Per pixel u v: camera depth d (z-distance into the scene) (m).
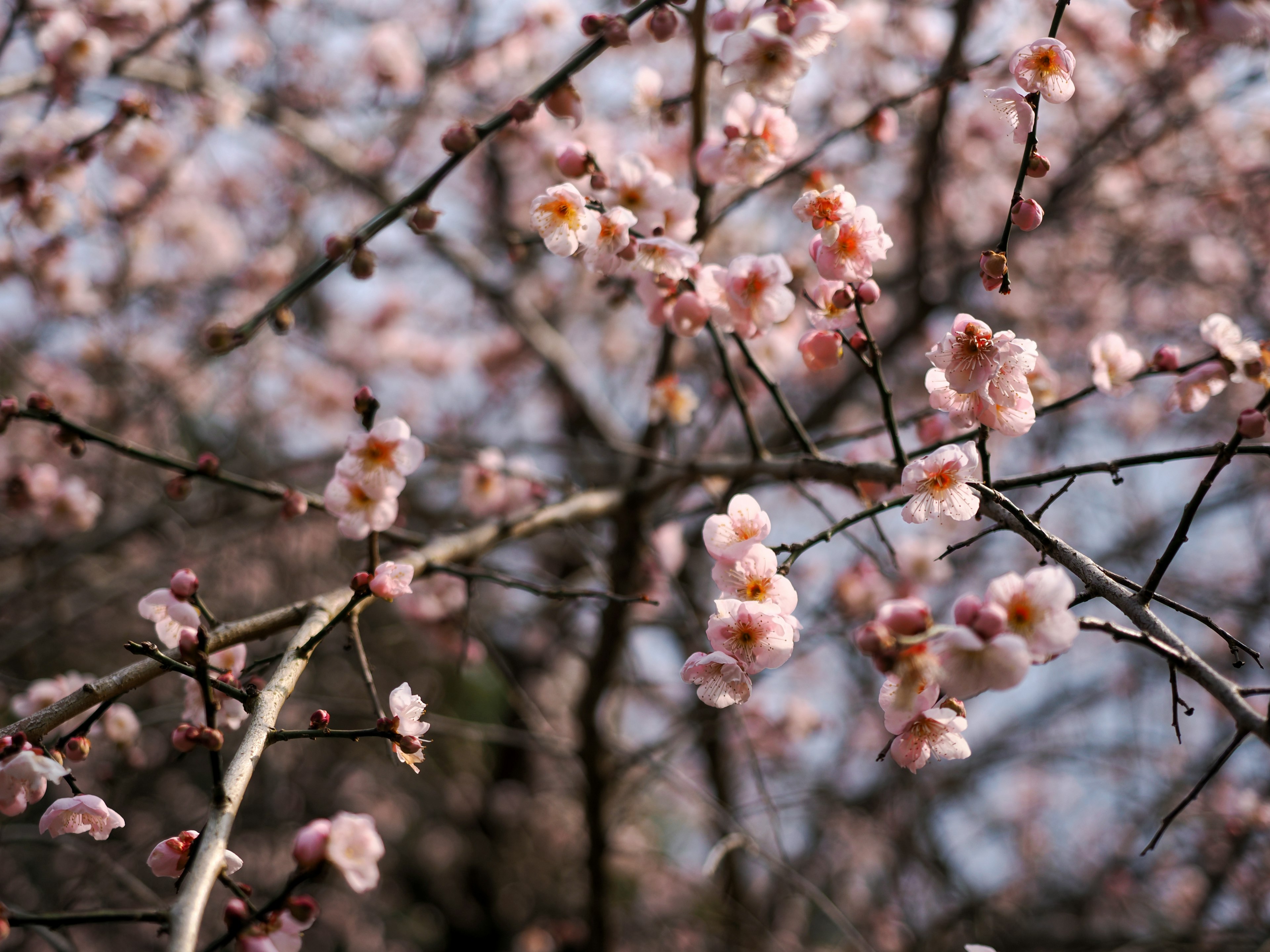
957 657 1.53
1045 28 5.37
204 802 6.15
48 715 1.91
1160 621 1.74
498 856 7.84
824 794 5.78
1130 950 4.90
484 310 7.32
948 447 1.99
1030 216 2.10
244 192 7.01
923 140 5.45
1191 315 6.38
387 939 8.32
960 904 5.86
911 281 5.89
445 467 5.19
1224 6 1.62
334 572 6.59
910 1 5.38
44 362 5.81
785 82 2.19
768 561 2.07
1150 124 5.83
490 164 6.34
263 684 2.52
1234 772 5.43
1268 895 5.11
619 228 2.37
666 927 6.21
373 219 2.35
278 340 6.35
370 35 5.57
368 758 7.46
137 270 5.64
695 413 5.17
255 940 1.55
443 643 4.91
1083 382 6.14
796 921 6.51
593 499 3.86
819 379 6.61
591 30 2.39
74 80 3.69
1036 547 2.00
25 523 5.15
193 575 2.19
